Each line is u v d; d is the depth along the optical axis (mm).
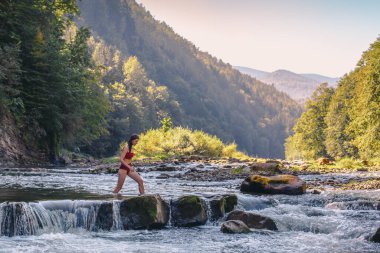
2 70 34094
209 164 34844
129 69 196250
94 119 51938
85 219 9977
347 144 73312
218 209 11453
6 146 34281
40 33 41656
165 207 10797
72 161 44938
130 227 10250
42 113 40094
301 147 98500
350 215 11758
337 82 89125
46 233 9469
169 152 51500
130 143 13344
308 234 10094
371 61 53156
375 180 20156
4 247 8094
